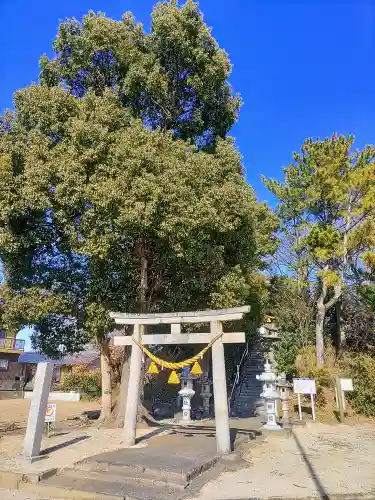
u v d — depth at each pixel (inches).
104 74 628.7
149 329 740.0
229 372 957.8
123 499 273.9
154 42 610.9
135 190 451.8
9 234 481.7
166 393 904.3
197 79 612.4
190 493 283.9
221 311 422.3
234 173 560.7
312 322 954.1
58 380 1349.7
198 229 488.7
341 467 371.2
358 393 733.3
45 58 631.8
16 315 503.8
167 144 532.7
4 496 290.7
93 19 604.1
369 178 852.0
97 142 479.5
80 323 584.1
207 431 523.5
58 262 561.0
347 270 920.3
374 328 937.5
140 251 571.8
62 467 338.3
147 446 418.3
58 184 464.1
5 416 767.7
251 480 321.1
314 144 973.2
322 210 940.6
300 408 677.3
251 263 663.1
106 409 610.5
